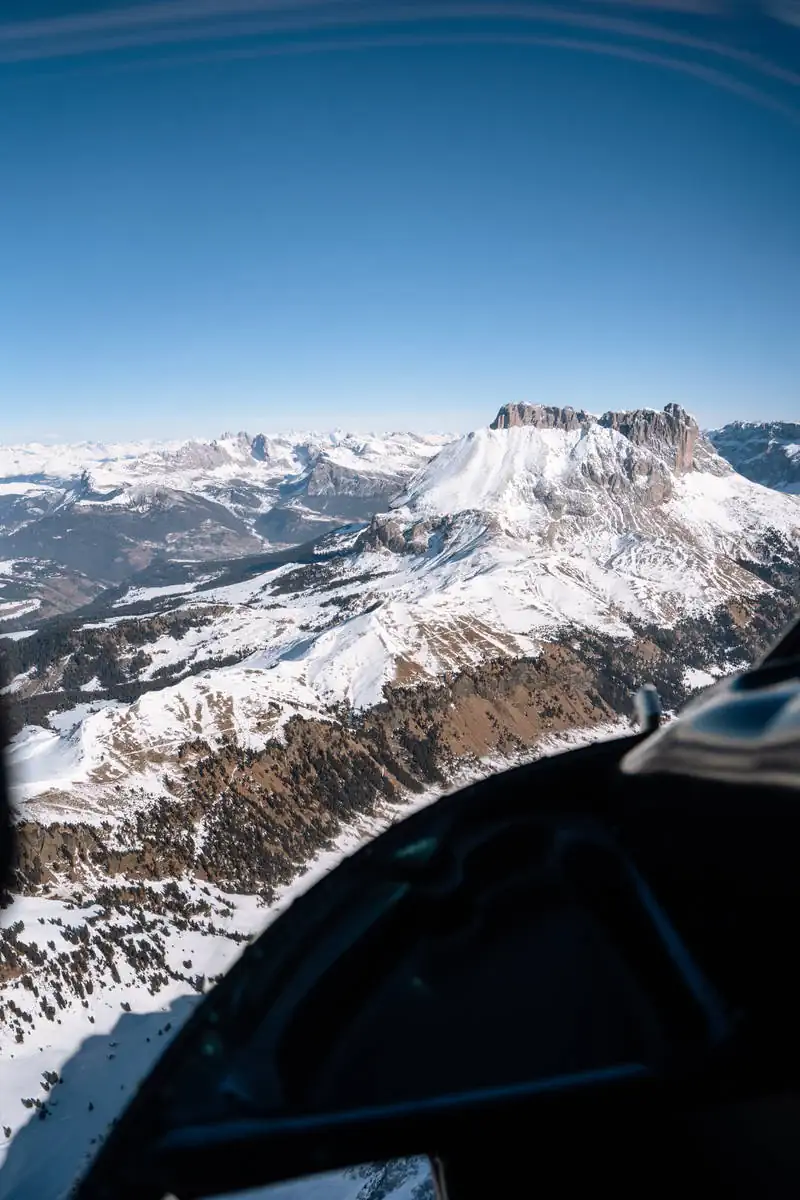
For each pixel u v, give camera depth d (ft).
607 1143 5.88
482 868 7.64
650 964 6.17
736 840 5.72
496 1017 6.61
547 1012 6.48
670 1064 5.81
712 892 5.93
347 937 7.70
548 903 7.13
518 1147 5.89
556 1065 6.18
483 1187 5.95
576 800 7.79
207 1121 6.38
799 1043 5.35
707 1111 5.53
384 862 8.05
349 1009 7.14
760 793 5.68
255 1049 7.00
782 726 5.89
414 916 7.57
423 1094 6.43
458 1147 6.13
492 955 7.06
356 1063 6.64
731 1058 5.54
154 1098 6.66
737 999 5.63
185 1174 6.09
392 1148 6.07
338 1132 6.05
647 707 9.14
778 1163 5.38
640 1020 6.12
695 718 7.10
